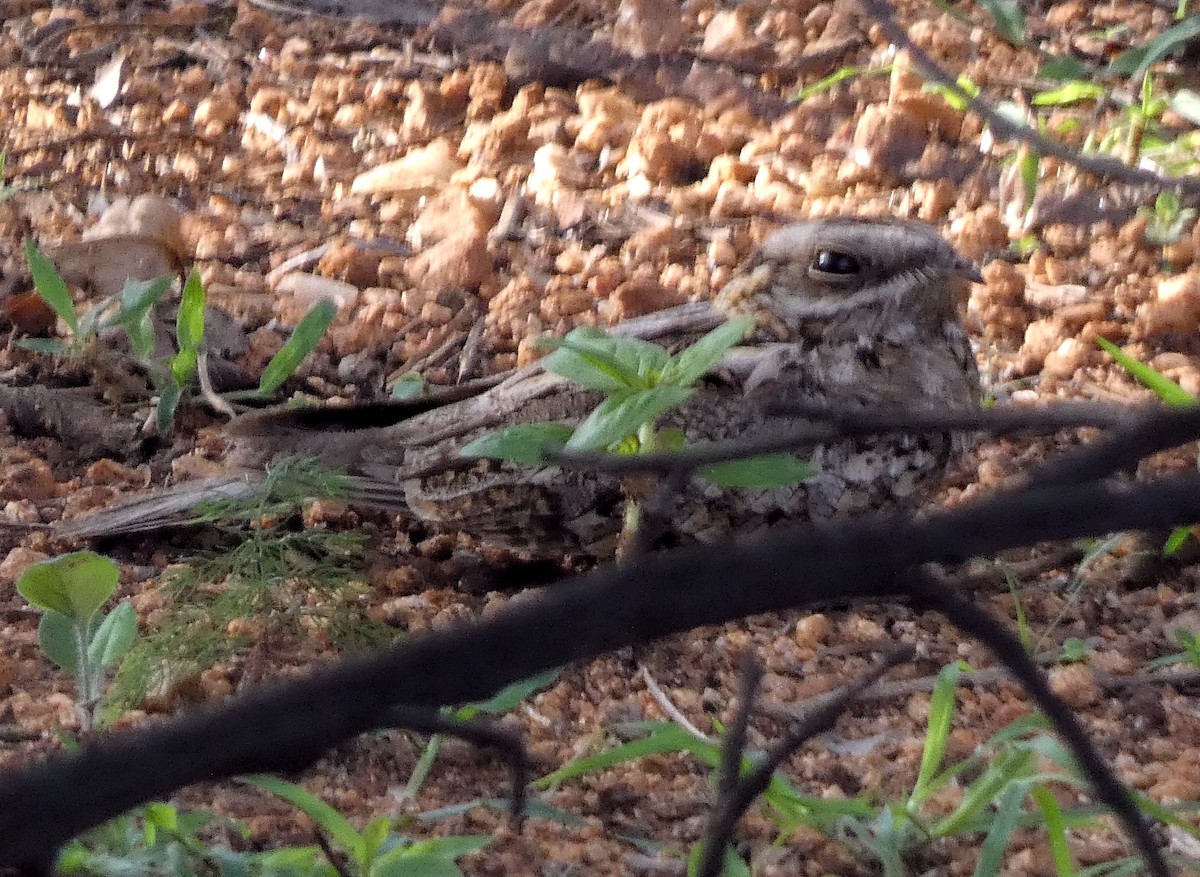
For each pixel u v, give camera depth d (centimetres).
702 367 574
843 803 537
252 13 1354
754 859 544
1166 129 1179
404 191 1128
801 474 549
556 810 559
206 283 1012
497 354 970
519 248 1066
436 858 478
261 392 852
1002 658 277
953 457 747
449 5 1300
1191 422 259
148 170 1163
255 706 206
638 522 679
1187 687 671
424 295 1008
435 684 211
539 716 647
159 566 758
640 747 553
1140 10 1320
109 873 466
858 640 711
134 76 1294
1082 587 752
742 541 229
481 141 1173
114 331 902
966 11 1341
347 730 209
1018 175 1085
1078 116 1180
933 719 558
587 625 215
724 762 371
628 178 1139
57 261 981
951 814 555
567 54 1242
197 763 204
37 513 800
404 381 896
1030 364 963
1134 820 300
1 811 198
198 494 756
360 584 698
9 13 1416
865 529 228
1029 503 231
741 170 1126
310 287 1011
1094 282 1021
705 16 1348
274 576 668
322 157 1180
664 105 1194
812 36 1319
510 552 800
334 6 1338
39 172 1153
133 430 872
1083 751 294
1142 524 231
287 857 505
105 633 601
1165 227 1045
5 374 907
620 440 631
